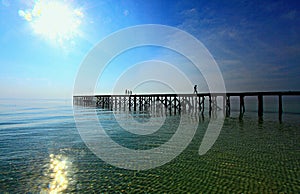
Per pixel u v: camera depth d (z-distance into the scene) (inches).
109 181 220.5
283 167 255.8
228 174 235.8
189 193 189.6
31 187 205.5
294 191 190.5
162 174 239.9
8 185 209.8
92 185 210.2
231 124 649.0
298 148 346.9
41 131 545.0
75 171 251.0
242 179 220.5
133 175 237.5
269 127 579.2
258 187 200.1
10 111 1262.3
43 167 264.5
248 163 273.4
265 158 294.0
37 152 337.1
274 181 213.6
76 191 196.7
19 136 477.4
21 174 240.1
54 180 223.0
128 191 195.8
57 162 285.3
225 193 188.7
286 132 498.0
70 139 442.9
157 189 199.6
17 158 303.3
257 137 441.1
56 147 371.6
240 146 366.0
